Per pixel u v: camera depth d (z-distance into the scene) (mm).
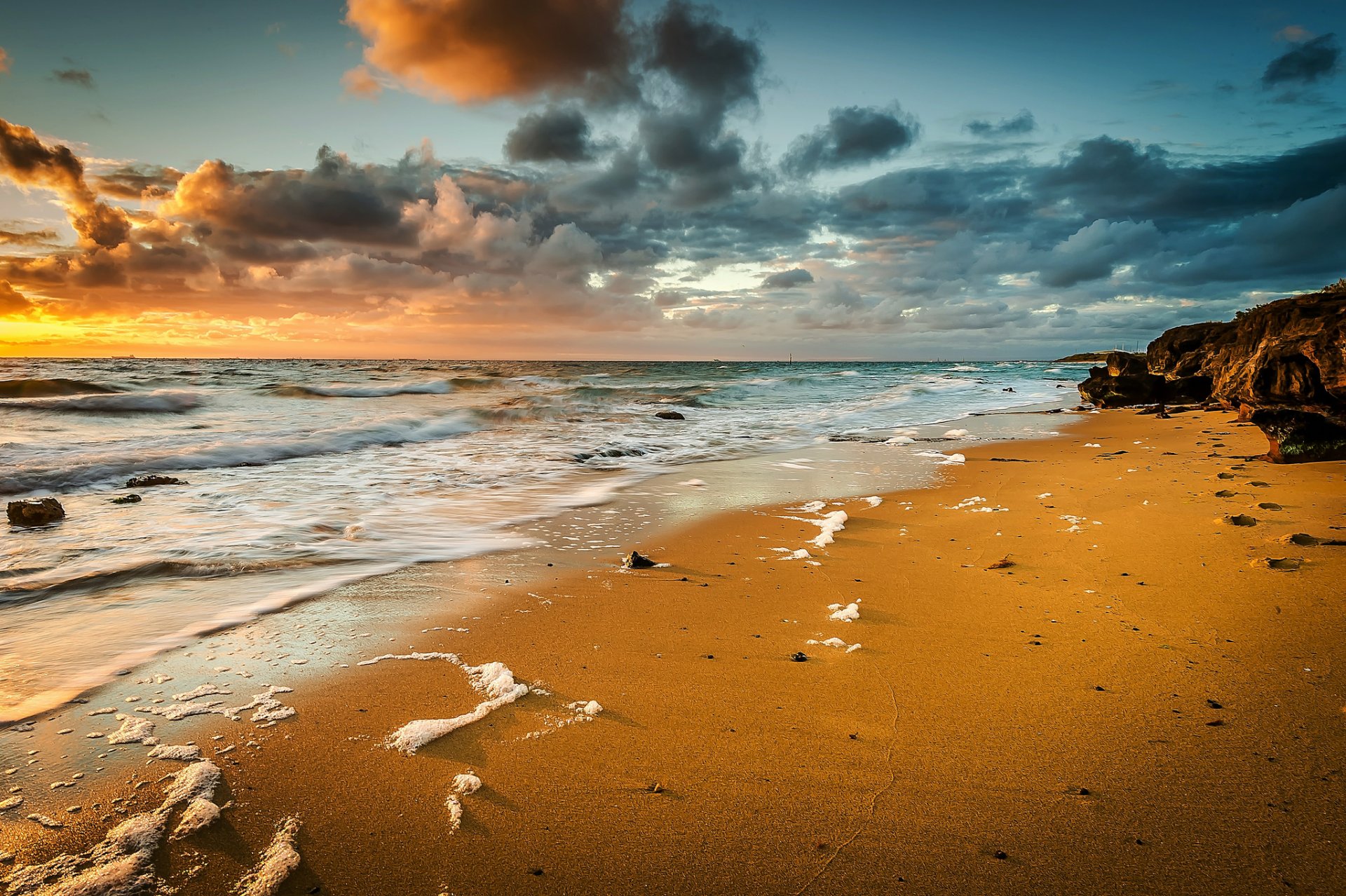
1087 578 5191
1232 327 19406
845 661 3994
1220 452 10695
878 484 9812
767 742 3158
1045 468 10516
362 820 2648
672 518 7941
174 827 2594
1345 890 2148
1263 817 2494
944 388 36188
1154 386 21547
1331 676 3412
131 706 3523
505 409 21641
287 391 30203
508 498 9109
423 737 3221
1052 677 3660
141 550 6414
